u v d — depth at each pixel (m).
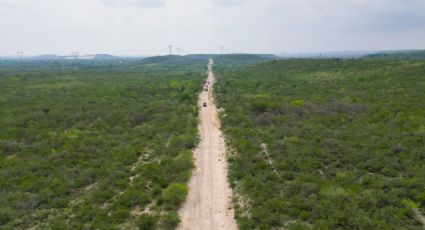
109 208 20.36
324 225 17.20
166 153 31.38
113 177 25.28
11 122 42.53
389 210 18.44
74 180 24.45
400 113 40.69
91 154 30.94
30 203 20.66
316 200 20.23
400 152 27.62
